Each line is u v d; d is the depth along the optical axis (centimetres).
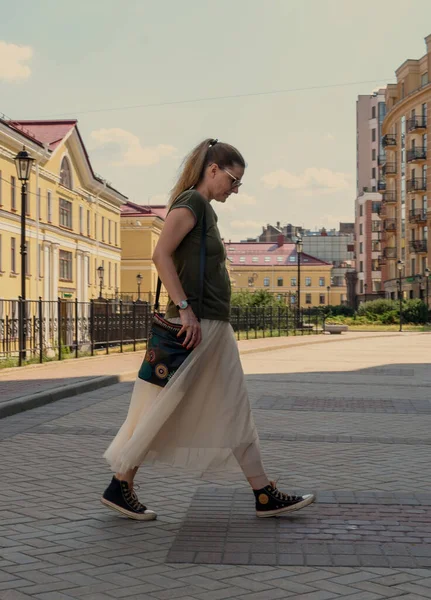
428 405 1030
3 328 1568
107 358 1930
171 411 405
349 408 995
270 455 664
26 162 1880
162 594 323
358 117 10188
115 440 432
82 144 5078
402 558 374
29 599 316
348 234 15050
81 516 449
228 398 418
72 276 5091
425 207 7038
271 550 385
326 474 584
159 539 404
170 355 406
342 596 322
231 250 12900
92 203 5547
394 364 1852
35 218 4328
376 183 10012
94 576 345
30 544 393
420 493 516
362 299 9650
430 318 6456
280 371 1614
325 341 3325
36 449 676
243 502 484
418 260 7181
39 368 1521
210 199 438
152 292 6188
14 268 4041
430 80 6988
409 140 7250
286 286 12481
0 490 516
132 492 443
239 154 436
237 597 321
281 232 15425
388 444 727
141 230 7106
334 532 418
